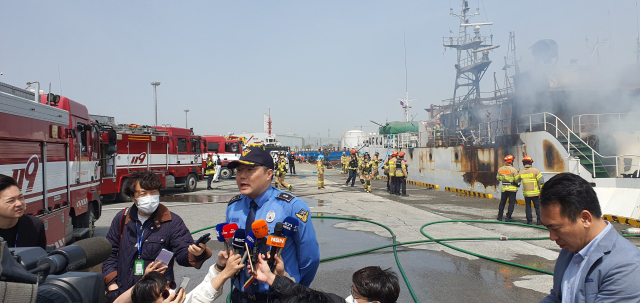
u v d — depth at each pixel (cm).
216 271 240
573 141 1232
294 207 261
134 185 295
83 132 765
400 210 1207
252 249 227
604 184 1077
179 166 1723
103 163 1285
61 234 639
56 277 216
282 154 1730
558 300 207
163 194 1705
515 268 607
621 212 952
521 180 976
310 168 4206
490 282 543
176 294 234
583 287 185
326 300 214
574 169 1104
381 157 2802
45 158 575
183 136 1761
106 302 301
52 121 598
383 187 2012
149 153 1523
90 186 801
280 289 218
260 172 259
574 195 182
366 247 739
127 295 257
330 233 863
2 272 148
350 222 994
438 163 1931
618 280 175
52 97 627
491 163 1496
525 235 835
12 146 481
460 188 1731
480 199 1482
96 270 586
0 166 454
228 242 255
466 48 2117
